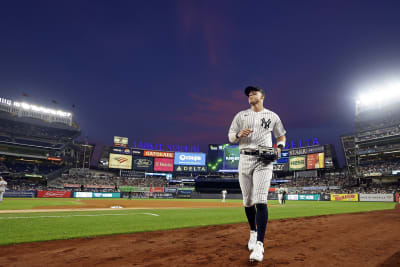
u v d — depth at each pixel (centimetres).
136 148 6888
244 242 460
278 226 688
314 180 6175
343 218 926
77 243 471
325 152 6122
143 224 760
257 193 364
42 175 5703
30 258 359
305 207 1950
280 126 408
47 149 6625
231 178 6412
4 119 6488
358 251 381
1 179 1742
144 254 376
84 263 330
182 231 618
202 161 7212
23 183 5494
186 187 6531
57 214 1112
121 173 6781
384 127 5822
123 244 457
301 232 570
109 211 1357
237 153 6900
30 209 1583
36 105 7262
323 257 347
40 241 489
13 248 430
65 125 7450
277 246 417
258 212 356
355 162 6022
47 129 7356
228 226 707
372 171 5472
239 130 421
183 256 360
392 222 769
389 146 5528
